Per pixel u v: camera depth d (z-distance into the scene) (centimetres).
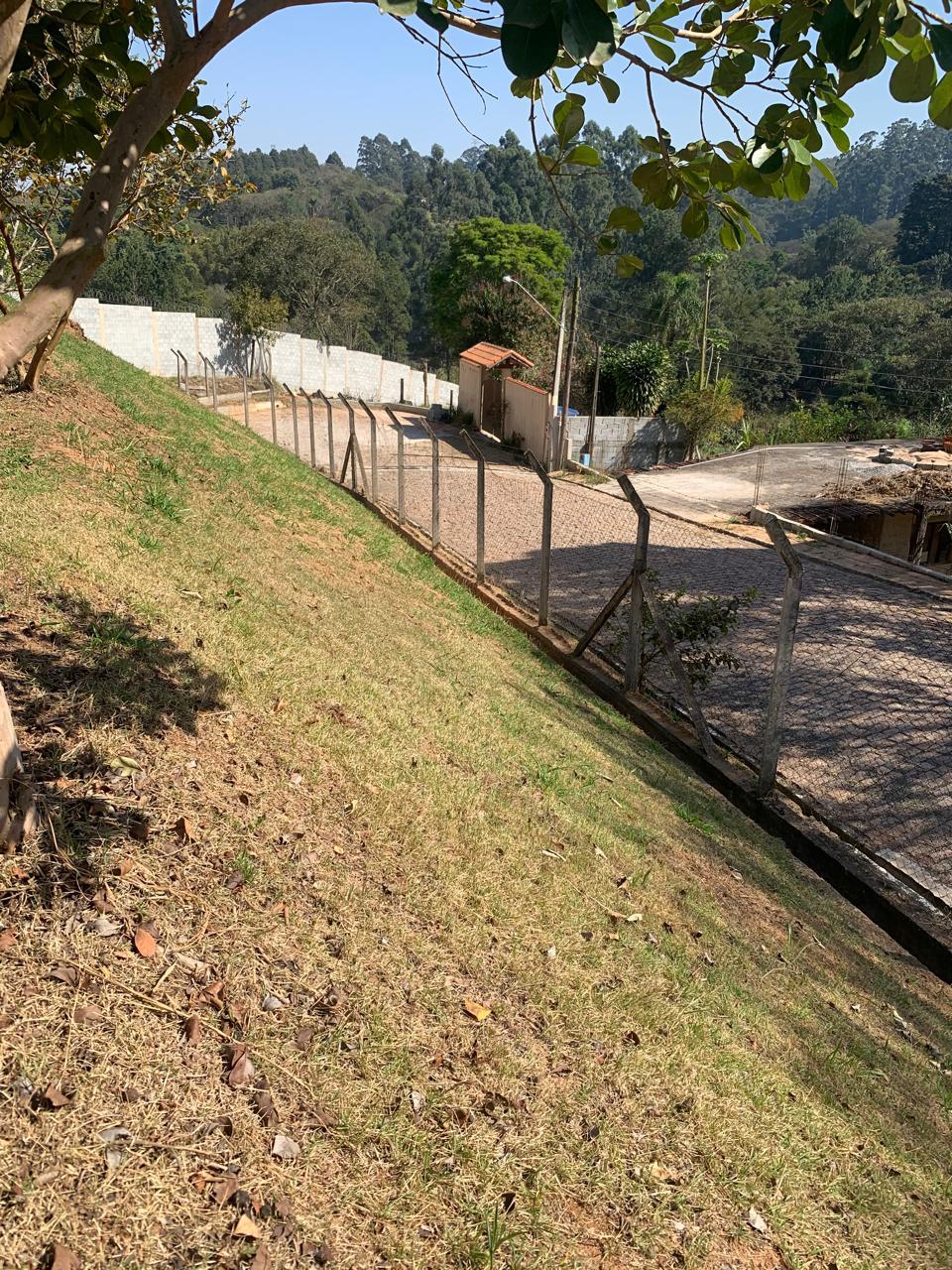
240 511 899
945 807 810
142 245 7188
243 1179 220
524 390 3331
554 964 365
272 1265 203
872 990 498
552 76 315
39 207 879
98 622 462
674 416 3581
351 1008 290
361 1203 229
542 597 1058
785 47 269
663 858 538
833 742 941
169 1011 256
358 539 1102
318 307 6650
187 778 370
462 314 4903
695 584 1512
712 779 770
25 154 782
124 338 3588
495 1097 281
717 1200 280
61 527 564
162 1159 214
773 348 7131
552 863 456
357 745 472
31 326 205
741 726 959
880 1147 350
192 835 332
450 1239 229
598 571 1548
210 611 560
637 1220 259
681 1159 290
